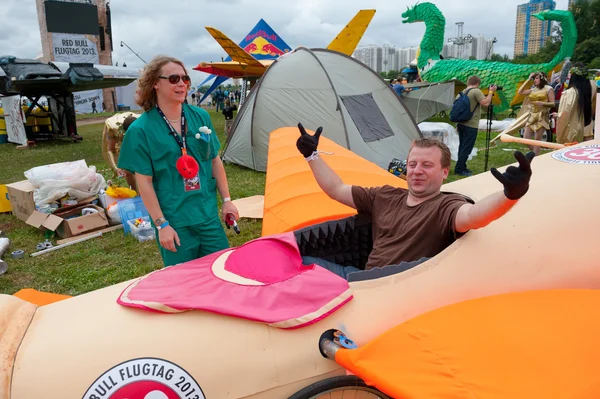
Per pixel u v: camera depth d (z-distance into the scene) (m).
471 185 2.68
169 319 1.79
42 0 24.61
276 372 1.72
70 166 6.00
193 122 2.64
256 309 1.81
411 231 2.33
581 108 7.36
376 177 3.97
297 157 4.48
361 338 1.83
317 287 1.92
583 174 2.34
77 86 14.31
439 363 1.59
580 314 1.73
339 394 1.80
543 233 2.08
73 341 1.70
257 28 22.22
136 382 1.62
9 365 1.62
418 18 21.33
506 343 1.62
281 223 3.25
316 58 7.69
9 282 4.29
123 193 5.86
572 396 1.43
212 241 2.79
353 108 7.39
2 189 6.38
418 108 12.75
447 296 1.96
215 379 1.66
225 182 2.97
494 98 18.11
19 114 13.71
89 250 4.98
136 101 2.54
